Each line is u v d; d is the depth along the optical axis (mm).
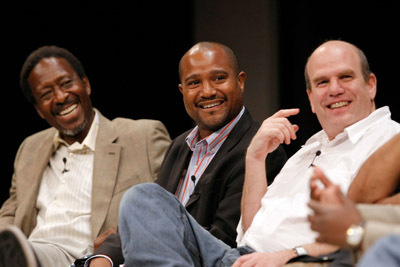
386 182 5316
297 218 6227
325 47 6773
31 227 9500
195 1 13961
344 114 6555
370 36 12484
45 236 9094
